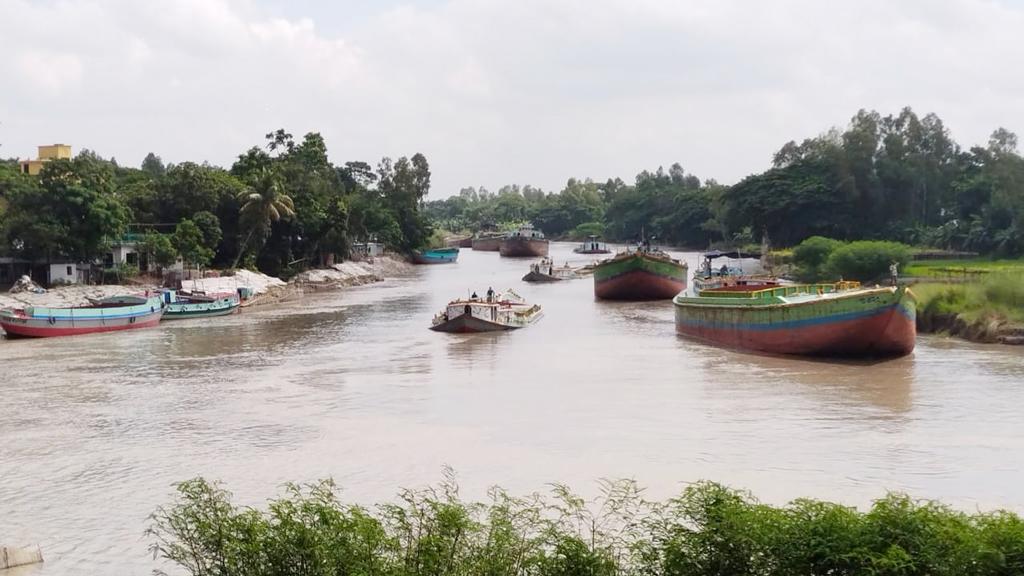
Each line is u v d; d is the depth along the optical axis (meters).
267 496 26.95
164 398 41.38
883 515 15.66
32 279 80.56
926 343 55.44
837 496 26.09
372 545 16.16
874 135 131.12
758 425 34.66
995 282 59.00
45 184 79.56
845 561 14.76
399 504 25.83
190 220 96.94
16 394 42.47
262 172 110.81
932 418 35.38
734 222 141.88
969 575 14.44
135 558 22.67
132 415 37.91
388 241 154.88
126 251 86.62
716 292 63.69
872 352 49.94
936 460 29.62
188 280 87.25
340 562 15.79
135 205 99.12
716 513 16.16
